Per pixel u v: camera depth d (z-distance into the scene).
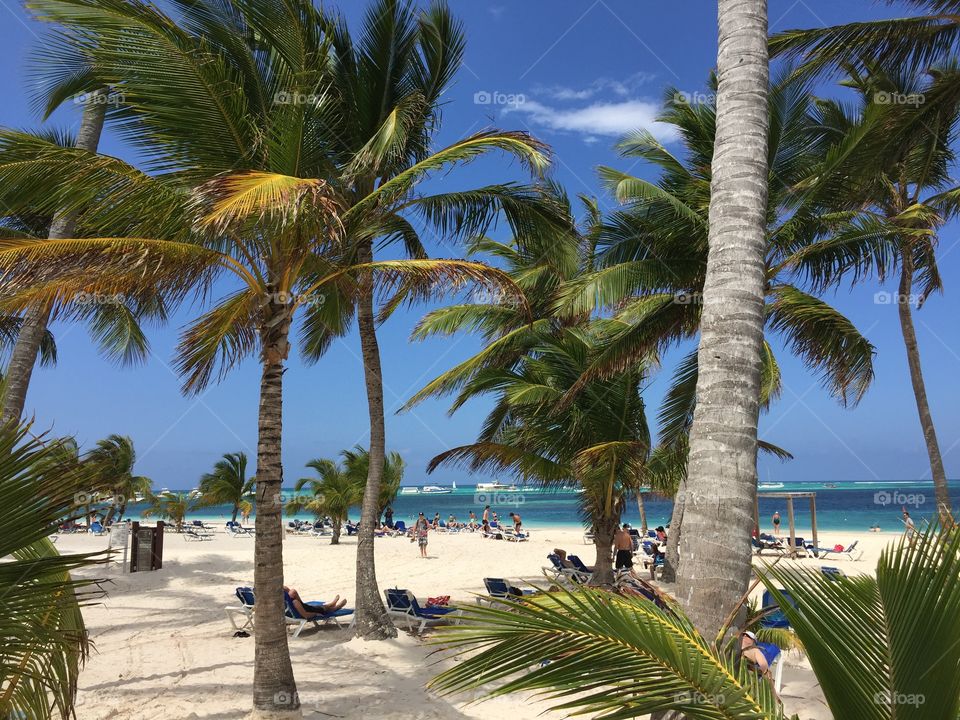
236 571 16.50
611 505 12.49
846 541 28.28
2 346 12.22
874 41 9.10
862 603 2.45
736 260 3.68
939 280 13.33
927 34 8.98
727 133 3.95
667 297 12.55
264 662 6.09
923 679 2.31
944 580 2.35
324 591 14.14
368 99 9.11
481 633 2.19
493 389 13.22
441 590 14.34
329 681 7.36
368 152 7.20
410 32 9.12
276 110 6.78
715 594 3.16
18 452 2.31
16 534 2.28
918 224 12.26
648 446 12.27
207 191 4.84
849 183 10.30
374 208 7.79
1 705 2.70
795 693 6.87
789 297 10.87
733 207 3.79
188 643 9.23
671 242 10.77
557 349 12.82
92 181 5.57
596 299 9.91
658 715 2.93
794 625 2.53
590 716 6.09
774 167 10.84
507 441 13.54
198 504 35.44
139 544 16.12
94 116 9.38
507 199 8.30
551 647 2.12
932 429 12.50
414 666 7.89
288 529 37.28
